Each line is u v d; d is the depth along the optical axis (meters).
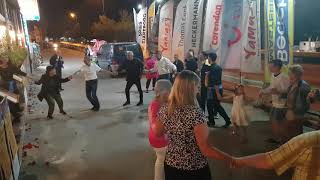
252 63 10.55
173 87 3.52
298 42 12.09
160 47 15.70
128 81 12.48
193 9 12.80
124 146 7.98
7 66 9.90
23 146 7.86
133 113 11.32
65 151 7.72
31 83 18.36
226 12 10.44
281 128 7.30
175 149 3.50
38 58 30.30
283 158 2.38
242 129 7.94
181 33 13.87
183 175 3.47
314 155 2.24
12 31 16.11
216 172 6.35
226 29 10.49
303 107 6.71
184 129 3.40
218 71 9.12
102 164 6.90
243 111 7.93
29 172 6.57
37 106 12.74
